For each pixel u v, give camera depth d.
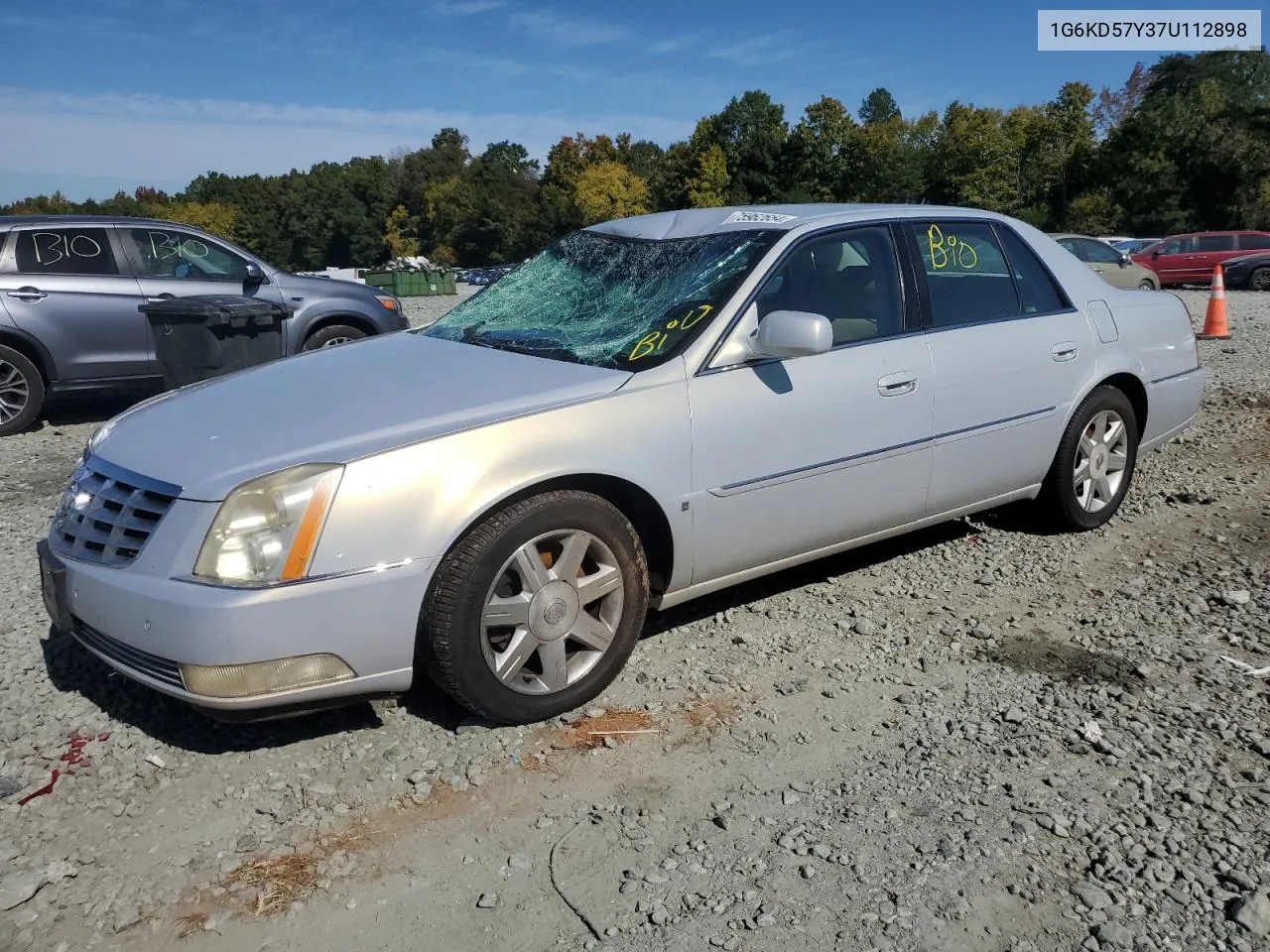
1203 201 55.53
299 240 116.62
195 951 2.41
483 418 3.25
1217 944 2.37
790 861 2.69
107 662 3.16
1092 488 5.20
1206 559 4.85
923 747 3.22
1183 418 5.71
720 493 3.68
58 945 2.43
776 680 3.69
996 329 4.58
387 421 3.22
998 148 66.38
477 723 3.38
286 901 2.57
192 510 2.95
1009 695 3.55
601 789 3.04
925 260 4.45
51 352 8.32
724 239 4.15
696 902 2.54
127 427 3.54
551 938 2.44
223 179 133.25
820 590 4.53
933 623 4.17
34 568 4.94
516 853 2.75
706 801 2.97
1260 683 3.60
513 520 3.18
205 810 2.94
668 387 3.56
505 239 96.38
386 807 2.96
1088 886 2.56
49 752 3.22
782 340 3.62
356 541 2.96
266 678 2.89
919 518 4.44
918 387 4.22
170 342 7.77
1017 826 2.81
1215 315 12.91
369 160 123.00
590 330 3.95
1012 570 4.75
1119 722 3.35
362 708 3.49
